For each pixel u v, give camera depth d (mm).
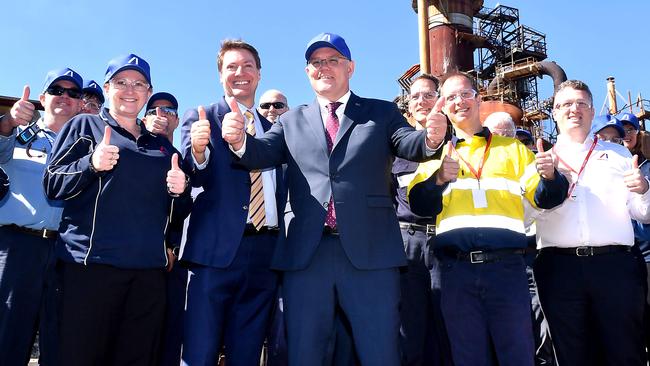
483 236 3391
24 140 4199
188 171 3502
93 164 2939
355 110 3238
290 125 3303
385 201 3062
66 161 3156
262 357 5051
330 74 3287
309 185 3078
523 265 3432
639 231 4559
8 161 3898
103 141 2949
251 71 3936
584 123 4004
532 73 23203
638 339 3617
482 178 3568
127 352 3168
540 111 22375
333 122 3248
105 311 3061
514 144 3719
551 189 3205
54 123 4387
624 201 3812
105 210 3127
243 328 3514
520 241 3420
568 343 3715
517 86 26062
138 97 3488
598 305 3645
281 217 3314
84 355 2986
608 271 3635
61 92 4379
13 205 3994
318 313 2947
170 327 4586
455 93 3740
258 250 3607
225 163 3559
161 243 3275
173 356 4566
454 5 23469
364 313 2900
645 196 3699
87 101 5062
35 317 3941
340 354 3580
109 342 3162
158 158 3369
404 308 4238
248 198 3541
